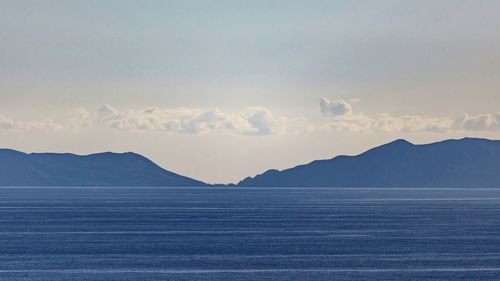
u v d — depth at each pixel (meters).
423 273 143.00
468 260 158.62
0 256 164.12
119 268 148.25
